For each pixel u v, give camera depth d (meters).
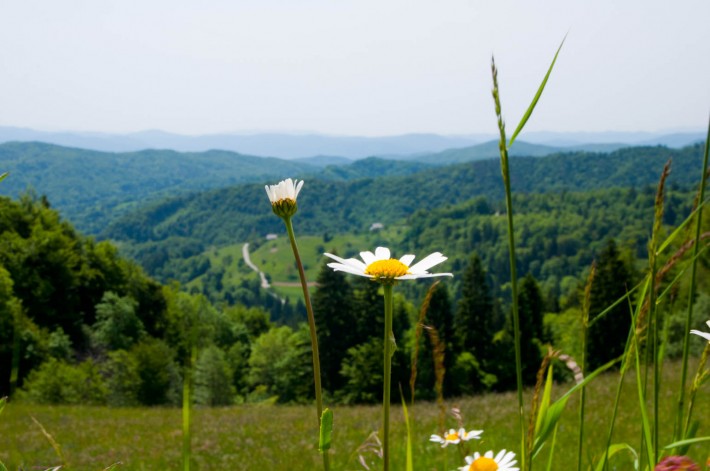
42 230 60.56
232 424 16.84
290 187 1.33
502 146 1.01
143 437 14.37
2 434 13.69
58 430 15.36
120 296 66.38
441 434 1.64
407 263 1.40
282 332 70.44
